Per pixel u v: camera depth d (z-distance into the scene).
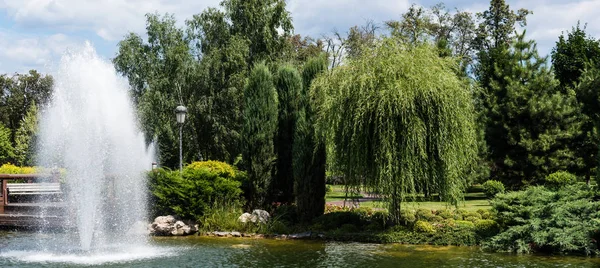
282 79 17.34
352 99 13.79
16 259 11.27
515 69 24.06
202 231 15.41
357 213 15.45
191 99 29.70
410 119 13.16
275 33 32.69
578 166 22.44
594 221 11.77
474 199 24.25
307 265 10.61
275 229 15.08
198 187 15.92
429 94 13.27
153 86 30.45
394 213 14.11
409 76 13.31
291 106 17.22
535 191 13.33
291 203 17.25
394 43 14.06
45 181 18.09
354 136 13.70
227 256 11.68
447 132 13.40
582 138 22.78
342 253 12.00
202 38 32.03
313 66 16.27
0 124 45.41
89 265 10.60
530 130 22.89
